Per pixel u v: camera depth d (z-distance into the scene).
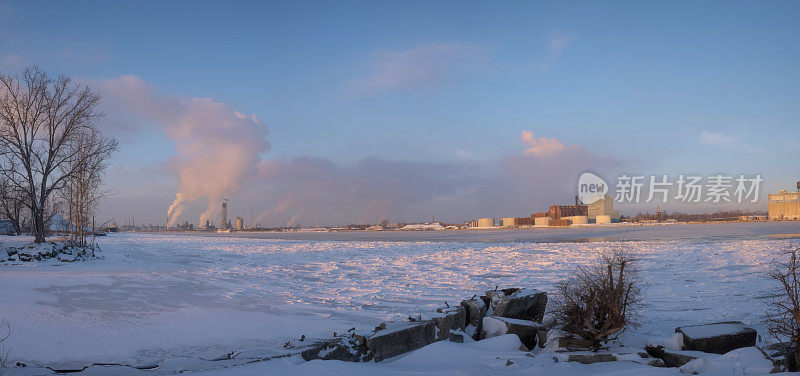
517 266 40.38
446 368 11.31
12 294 23.88
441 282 31.52
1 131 46.25
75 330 16.56
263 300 24.39
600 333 13.80
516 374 10.52
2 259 43.09
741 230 102.50
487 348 14.36
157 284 30.27
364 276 36.00
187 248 76.12
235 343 15.13
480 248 64.69
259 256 57.78
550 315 18.91
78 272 36.12
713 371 10.09
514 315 17.58
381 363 12.27
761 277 28.36
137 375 9.60
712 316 18.62
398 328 13.66
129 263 45.50
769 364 10.42
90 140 53.06
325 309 21.81
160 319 18.95
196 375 9.34
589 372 10.69
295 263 47.75
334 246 79.94
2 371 9.45
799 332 11.37
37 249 44.56
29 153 47.91
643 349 14.01
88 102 50.56
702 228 126.88
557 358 12.25
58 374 9.49
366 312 21.06
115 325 17.59
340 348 12.17
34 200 48.59
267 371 9.71
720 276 29.78
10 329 16.28
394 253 60.25
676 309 20.34
